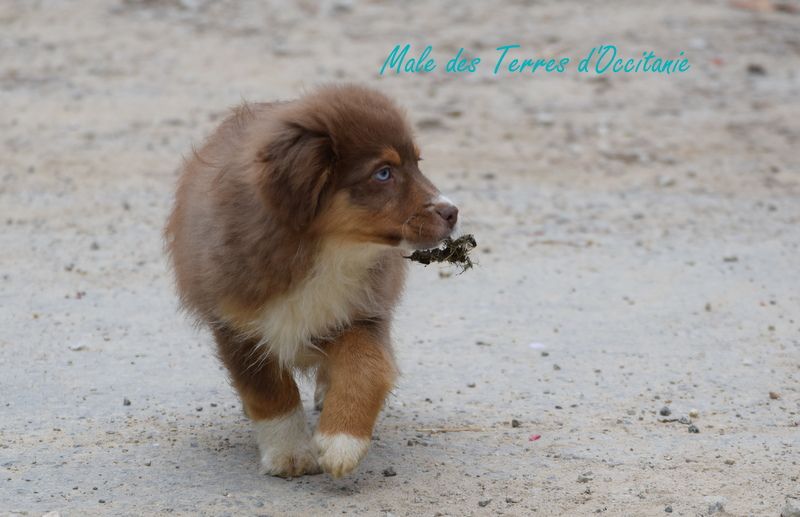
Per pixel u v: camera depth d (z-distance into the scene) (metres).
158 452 9.63
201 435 10.03
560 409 10.74
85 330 12.55
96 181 17.84
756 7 28.52
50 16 25.69
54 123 20.19
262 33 25.39
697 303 13.77
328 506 8.64
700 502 8.70
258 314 8.81
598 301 13.84
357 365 8.82
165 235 10.72
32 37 24.44
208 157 9.46
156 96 21.69
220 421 10.37
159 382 11.23
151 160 18.75
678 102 22.81
